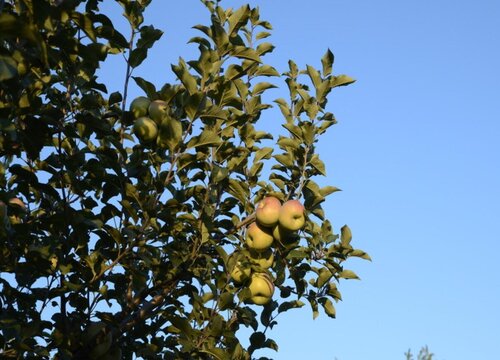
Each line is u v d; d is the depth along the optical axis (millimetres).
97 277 5668
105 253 5738
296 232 6074
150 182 5652
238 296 5992
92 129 5777
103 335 5734
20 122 5383
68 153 6277
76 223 5531
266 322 6547
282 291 6582
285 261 6273
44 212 6270
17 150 5434
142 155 5770
